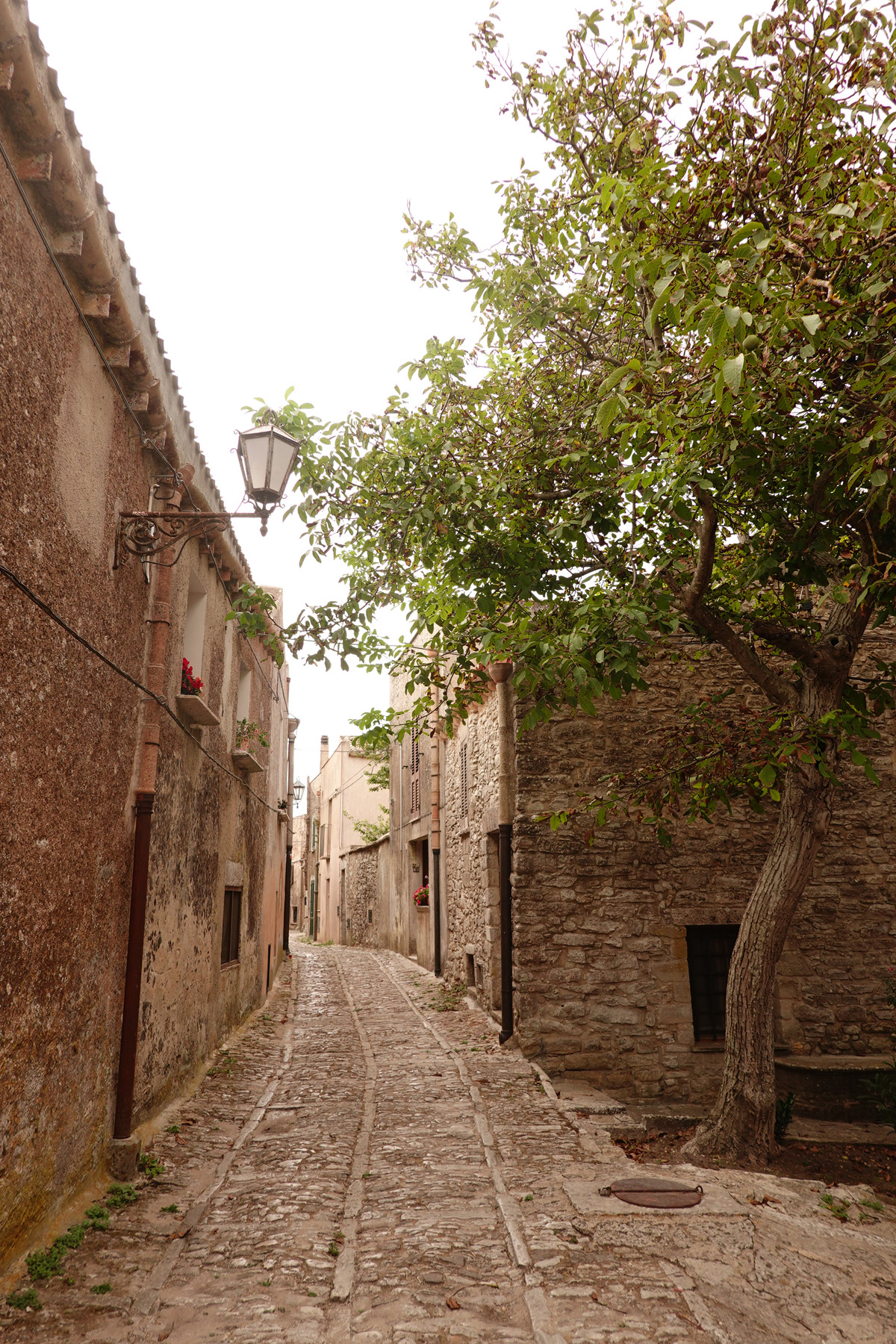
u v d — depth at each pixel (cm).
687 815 738
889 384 482
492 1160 580
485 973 1148
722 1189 528
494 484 704
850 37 525
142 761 607
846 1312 382
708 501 609
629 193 541
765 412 544
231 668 1013
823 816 657
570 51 671
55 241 436
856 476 476
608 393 657
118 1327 352
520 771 951
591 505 729
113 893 554
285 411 718
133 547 579
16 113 379
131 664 592
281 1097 767
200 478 774
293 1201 498
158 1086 655
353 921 2986
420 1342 343
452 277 786
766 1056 650
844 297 523
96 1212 468
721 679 978
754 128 580
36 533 418
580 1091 833
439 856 1623
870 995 924
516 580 732
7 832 389
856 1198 540
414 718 921
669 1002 911
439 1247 432
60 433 450
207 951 863
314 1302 376
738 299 472
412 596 841
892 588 580
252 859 1238
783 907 650
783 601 779
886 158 540
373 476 772
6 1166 388
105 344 518
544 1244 432
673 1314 364
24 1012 408
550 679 667
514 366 842
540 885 927
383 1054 959
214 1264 414
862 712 684
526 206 738
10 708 390
